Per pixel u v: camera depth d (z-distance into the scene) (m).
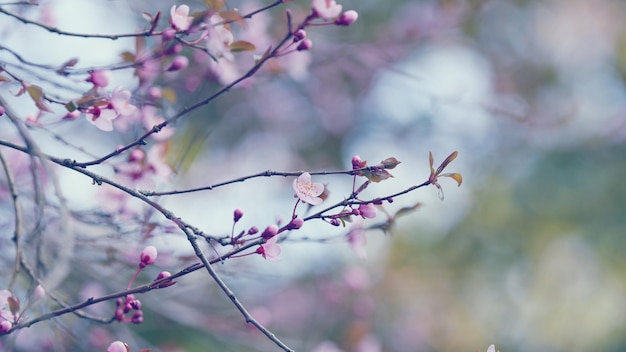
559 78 8.76
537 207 8.27
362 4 7.64
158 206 2.40
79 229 3.72
